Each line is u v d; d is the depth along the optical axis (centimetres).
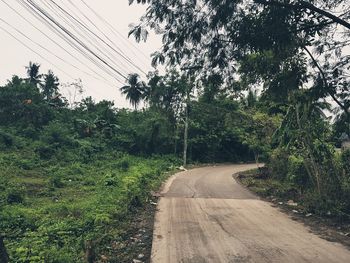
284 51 709
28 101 3722
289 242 836
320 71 729
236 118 4216
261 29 632
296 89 757
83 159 2981
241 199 1548
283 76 739
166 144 4262
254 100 3030
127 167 2880
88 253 671
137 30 681
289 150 1978
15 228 996
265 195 1695
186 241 836
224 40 677
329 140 1588
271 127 2603
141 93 4716
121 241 832
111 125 4269
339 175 1404
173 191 1744
